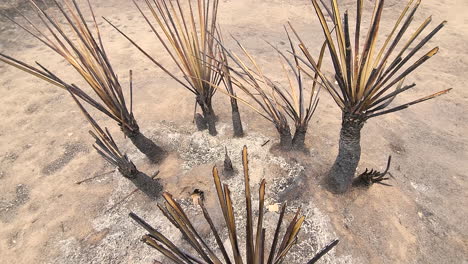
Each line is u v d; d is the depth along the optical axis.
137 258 2.01
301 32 4.98
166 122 3.05
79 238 2.19
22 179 2.77
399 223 2.08
